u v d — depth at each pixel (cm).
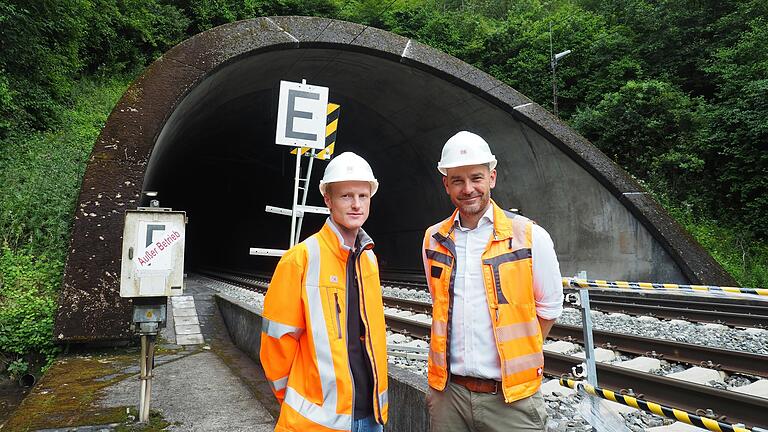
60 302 758
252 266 3931
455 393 268
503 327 257
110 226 842
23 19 1444
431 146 2048
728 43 2397
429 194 2325
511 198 1852
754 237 1953
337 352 259
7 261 923
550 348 741
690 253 1376
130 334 764
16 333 763
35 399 535
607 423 295
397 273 2420
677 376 597
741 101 1980
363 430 267
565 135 1518
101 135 929
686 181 2158
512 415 256
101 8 2364
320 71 1703
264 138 2572
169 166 2384
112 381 607
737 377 601
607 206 1517
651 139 2234
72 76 2042
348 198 275
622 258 1497
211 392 566
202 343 843
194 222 4431
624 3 2902
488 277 264
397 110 1925
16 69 1505
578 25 2889
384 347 283
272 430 453
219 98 1670
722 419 453
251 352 734
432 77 1569
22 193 1098
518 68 2986
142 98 1003
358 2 3234
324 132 632
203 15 2933
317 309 262
